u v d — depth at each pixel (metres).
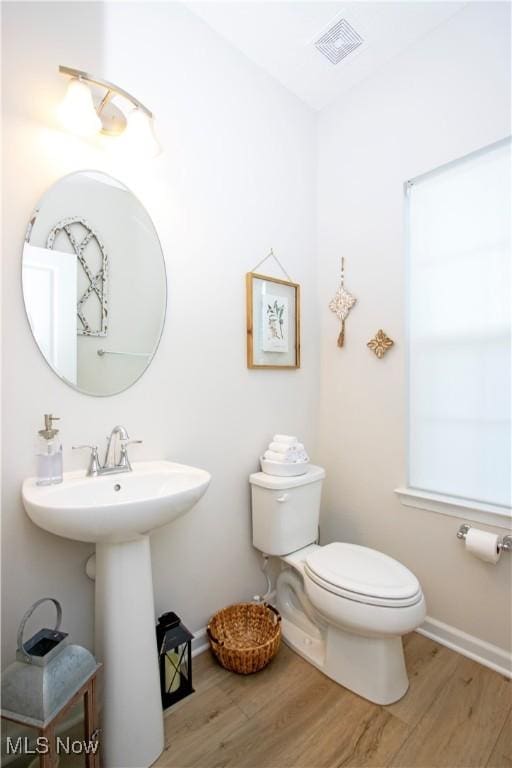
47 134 1.21
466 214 1.62
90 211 1.31
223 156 1.73
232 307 1.76
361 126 1.99
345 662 1.40
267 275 1.92
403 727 1.23
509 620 1.48
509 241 1.49
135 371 1.43
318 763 1.12
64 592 1.23
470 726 1.24
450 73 1.64
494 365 1.54
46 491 1.08
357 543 2.03
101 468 1.27
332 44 1.76
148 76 1.46
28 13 1.18
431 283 1.74
